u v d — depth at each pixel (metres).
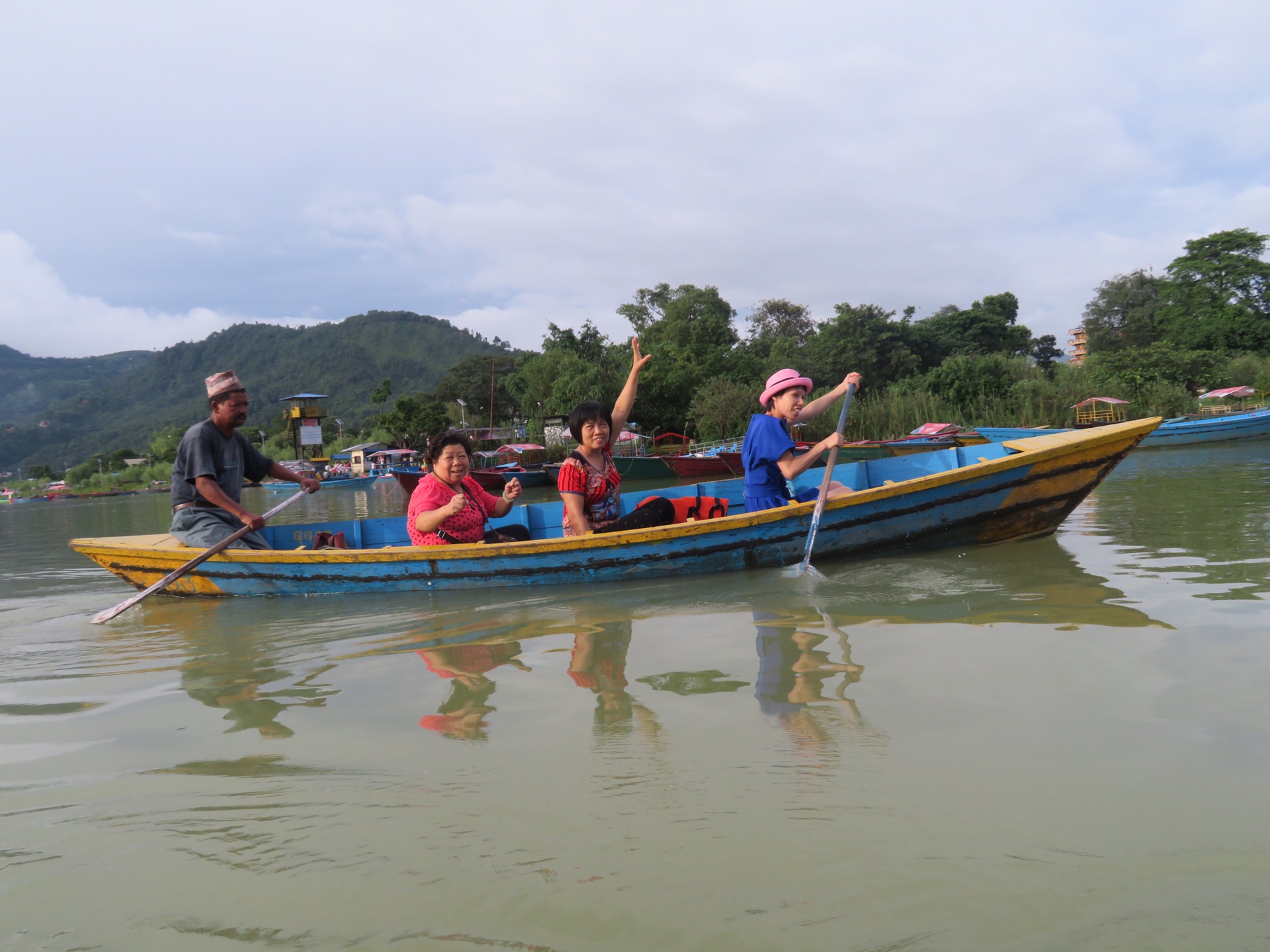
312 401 57.41
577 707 2.22
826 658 2.57
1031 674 2.29
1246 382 36.56
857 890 1.24
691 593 3.98
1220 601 3.07
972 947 1.08
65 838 1.59
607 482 4.96
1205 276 51.97
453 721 2.18
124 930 1.26
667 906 1.22
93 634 4.04
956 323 56.88
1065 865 1.28
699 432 36.28
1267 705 1.95
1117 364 33.53
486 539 5.27
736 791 1.61
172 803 1.73
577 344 47.84
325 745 2.05
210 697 2.62
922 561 4.49
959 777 1.62
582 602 3.96
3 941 1.24
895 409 28.06
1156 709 1.96
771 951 1.10
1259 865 1.25
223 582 5.09
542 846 1.43
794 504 4.52
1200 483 8.76
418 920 1.23
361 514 16.44
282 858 1.46
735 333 49.66
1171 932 1.10
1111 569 3.89
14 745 2.21
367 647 3.26
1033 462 4.62
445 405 52.75
